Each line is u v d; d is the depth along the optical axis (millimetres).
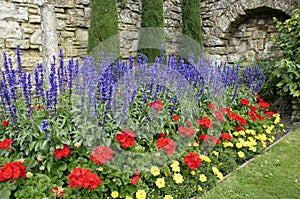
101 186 1603
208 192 1953
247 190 1989
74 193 1572
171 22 5445
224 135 2385
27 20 3643
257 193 1955
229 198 1891
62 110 1886
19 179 1507
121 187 1712
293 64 3475
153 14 4512
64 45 4086
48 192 1510
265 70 4141
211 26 5516
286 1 4391
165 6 5281
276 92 4098
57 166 1685
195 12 5211
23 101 1940
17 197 1444
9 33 3486
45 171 1664
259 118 2910
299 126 3518
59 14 3996
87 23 4301
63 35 4062
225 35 5371
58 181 1634
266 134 3016
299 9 3750
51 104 1777
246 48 5328
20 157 1715
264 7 4699
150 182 1849
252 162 2430
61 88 2035
